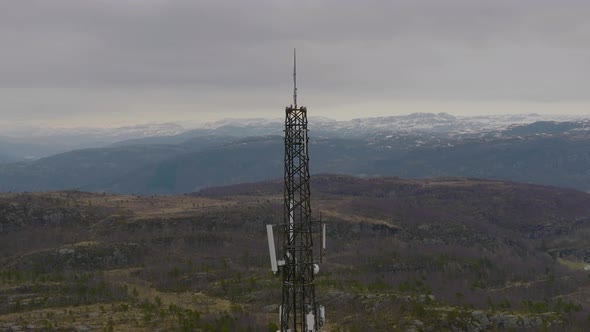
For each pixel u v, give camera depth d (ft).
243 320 541.75
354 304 619.26
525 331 579.89
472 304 652.07
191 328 509.76
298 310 265.54
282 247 264.11
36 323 521.24
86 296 625.41
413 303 603.67
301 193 260.83
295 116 261.65
